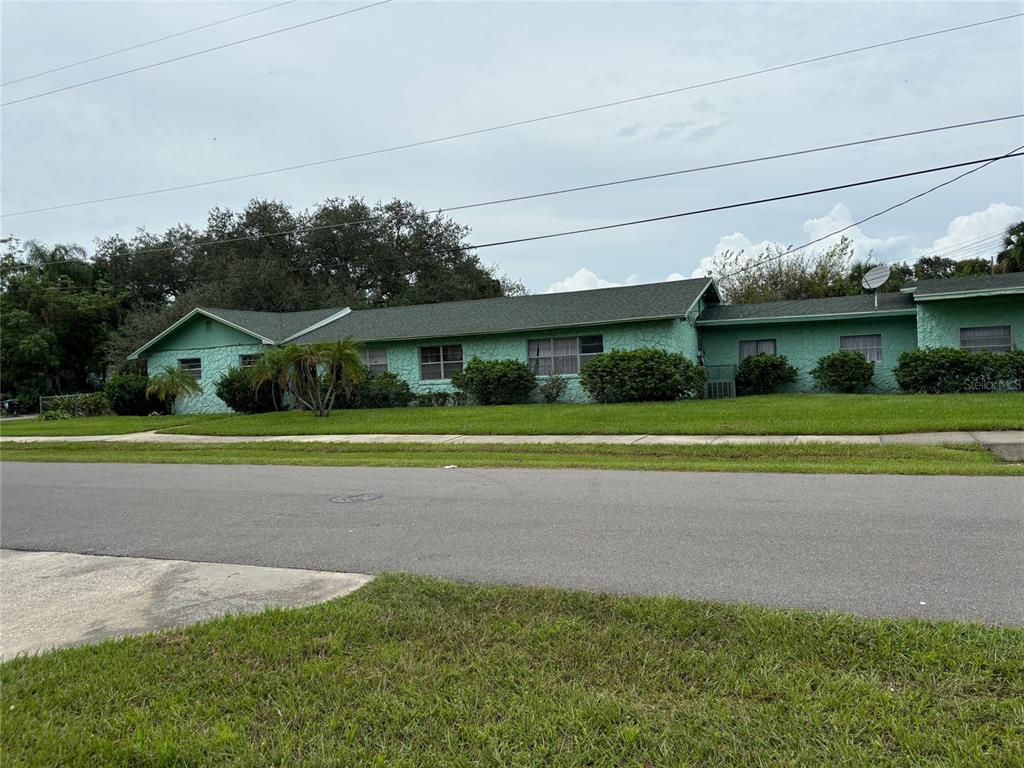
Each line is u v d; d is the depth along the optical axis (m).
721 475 9.47
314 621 4.27
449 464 11.53
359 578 5.33
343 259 47.28
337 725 3.06
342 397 24.66
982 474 8.77
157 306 41.81
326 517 7.67
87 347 43.09
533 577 5.15
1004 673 3.25
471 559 5.71
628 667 3.50
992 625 3.87
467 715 3.10
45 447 17.72
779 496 7.82
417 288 46.25
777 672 3.38
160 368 27.78
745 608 4.19
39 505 9.29
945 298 20.19
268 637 4.03
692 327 23.41
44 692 3.48
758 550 5.63
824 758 2.68
